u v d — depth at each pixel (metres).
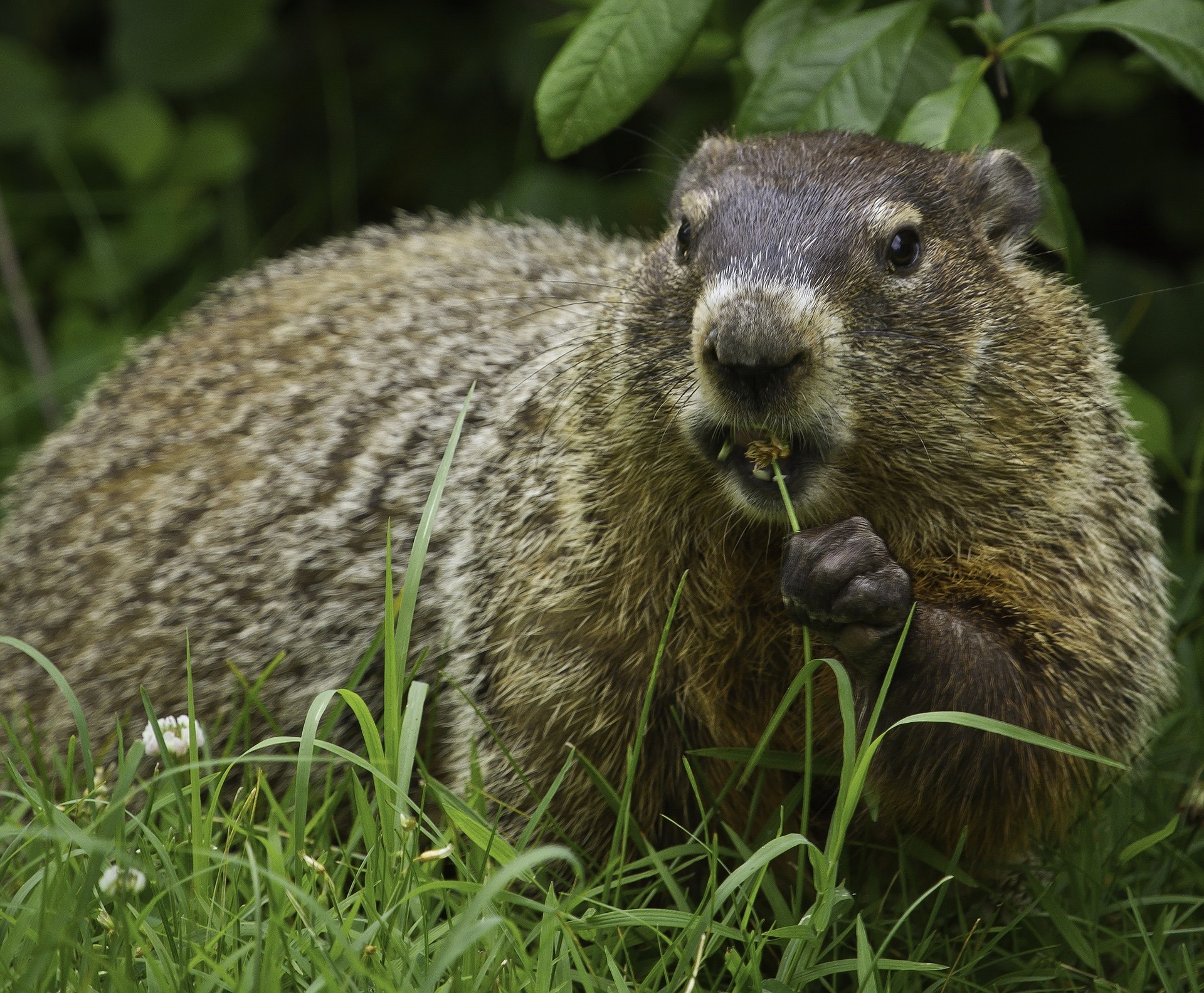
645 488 5.56
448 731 6.25
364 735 4.83
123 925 4.18
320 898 4.64
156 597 7.06
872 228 5.31
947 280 5.41
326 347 7.48
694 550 5.59
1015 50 6.93
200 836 4.73
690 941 4.49
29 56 11.61
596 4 7.61
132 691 6.97
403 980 4.20
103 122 11.42
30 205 11.70
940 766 5.20
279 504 6.95
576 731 5.75
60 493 7.73
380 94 12.38
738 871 4.49
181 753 5.42
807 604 5.02
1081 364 5.75
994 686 5.17
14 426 10.38
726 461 5.28
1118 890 5.86
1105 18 6.79
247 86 12.55
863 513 5.41
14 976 4.04
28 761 5.39
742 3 8.84
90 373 10.34
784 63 7.06
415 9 12.34
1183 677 7.20
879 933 5.45
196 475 7.26
